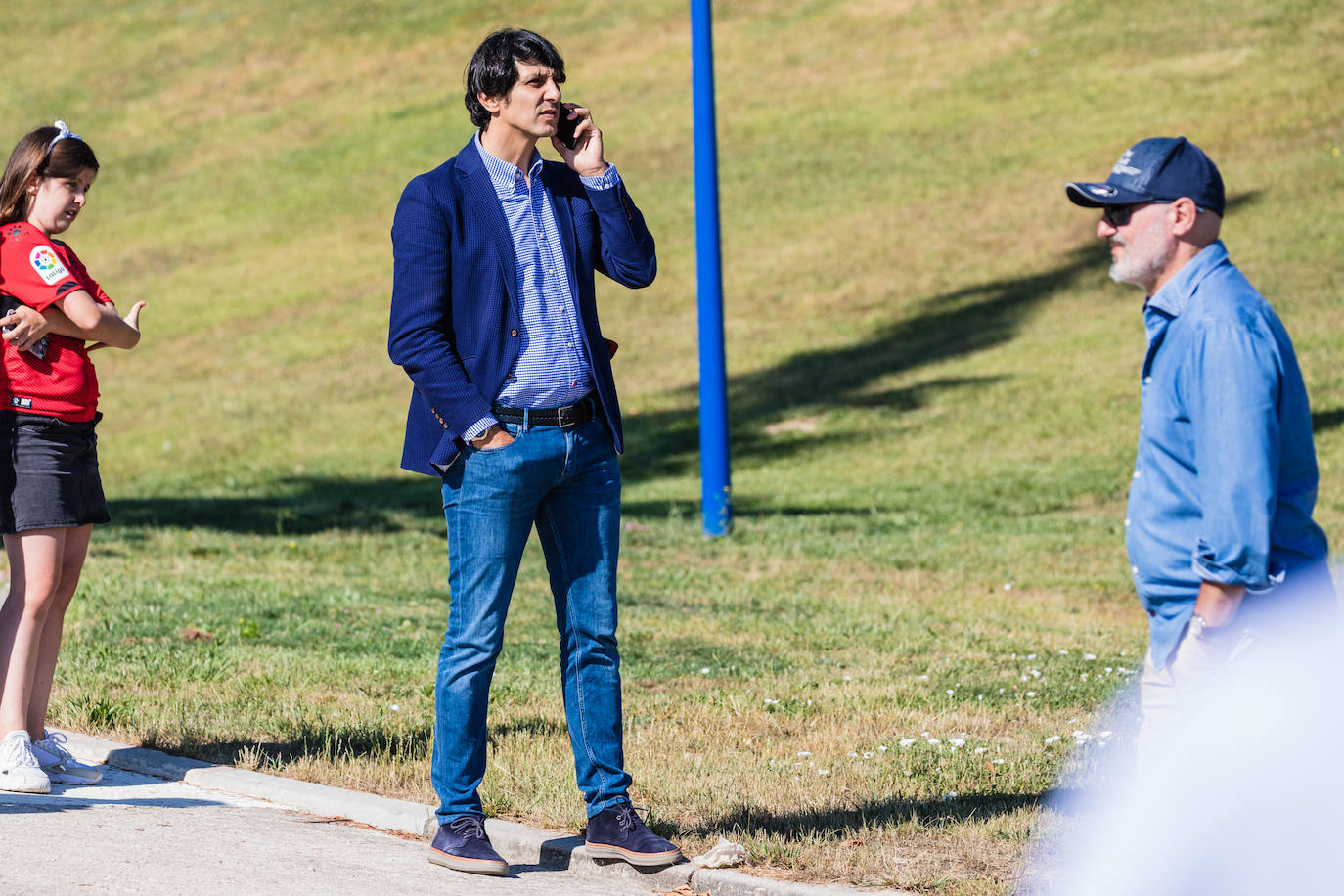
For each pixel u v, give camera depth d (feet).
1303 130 353.10
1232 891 38.09
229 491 226.99
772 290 327.06
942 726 72.79
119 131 506.07
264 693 76.02
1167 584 38.37
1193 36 428.97
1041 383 253.65
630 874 48.06
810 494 202.59
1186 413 37.58
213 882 43.62
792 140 416.46
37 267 52.70
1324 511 166.20
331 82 523.70
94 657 83.10
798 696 80.38
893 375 271.90
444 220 45.75
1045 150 376.48
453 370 45.19
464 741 48.19
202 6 602.85
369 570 136.56
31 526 53.52
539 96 45.73
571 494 48.06
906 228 348.59
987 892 45.37
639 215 49.55
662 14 526.98
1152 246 38.47
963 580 135.33
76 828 49.03
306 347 330.54
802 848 49.98
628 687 83.46
